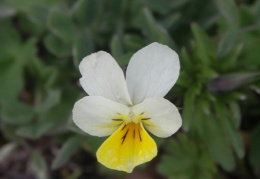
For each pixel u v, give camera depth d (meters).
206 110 0.11
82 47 0.13
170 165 0.13
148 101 0.08
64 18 0.13
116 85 0.09
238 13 0.12
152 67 0.09
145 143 0.09
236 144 0.11
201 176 0.13
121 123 0.09
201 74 0.11
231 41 0.12
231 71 0.11
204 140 0.12
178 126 0.08
